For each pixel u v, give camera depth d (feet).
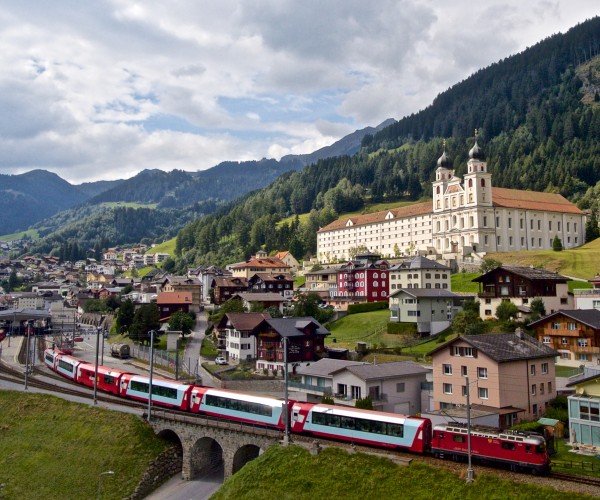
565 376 253.85
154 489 200.54
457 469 149.38
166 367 352.08
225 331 406.41
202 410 225.15
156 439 214.90
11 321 563.07
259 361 341.21
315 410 188.14
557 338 280.72
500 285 383.04
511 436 146.72
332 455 165.99
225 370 339.98
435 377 228.43
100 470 202.69
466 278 547.08
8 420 250.57
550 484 136.46
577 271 517.55
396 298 409.28
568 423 188.55
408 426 166.30
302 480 161.17
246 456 198.80
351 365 251.39
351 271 545.85
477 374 213.05
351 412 179.83
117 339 495.00
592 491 131.54
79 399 253.65
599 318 278.26
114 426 221.87
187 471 203.72
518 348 218.79
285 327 336.29
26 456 222.69
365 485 152.76
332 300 538.06
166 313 536.01
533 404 215.31
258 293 522.06
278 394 280.51
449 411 198.90
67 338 492.95
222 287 627.46
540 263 553.23
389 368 249.14
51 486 202.08
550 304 368.27
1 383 289.94
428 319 392.06
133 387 259.80
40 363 368.48
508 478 140.87
